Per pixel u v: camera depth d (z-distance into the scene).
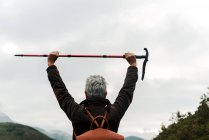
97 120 4.57
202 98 72.94
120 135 4.53
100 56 5.38
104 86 4.68
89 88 4.66
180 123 74.00
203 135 66.69
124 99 4.84
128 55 5.28
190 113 76.19
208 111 71.88
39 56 5.62
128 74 5.11
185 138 69.06
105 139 4.44
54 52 5.23
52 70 5.03
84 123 4.61
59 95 4.84
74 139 4.69
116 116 4.68
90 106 4.69
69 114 4.71
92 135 4.45
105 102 4.72
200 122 71.88
